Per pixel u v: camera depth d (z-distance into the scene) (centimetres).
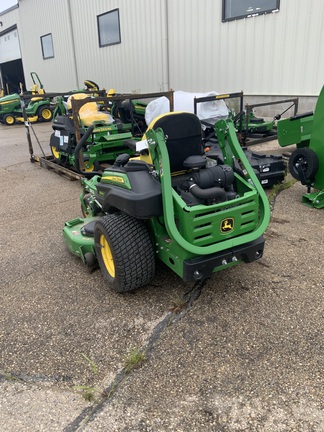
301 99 896
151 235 307
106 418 206
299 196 529
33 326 285
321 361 238
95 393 222
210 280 331
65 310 302
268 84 950
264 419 201
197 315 287
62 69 1811
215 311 290
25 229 471
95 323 284
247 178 302
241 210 281
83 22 1532
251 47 957
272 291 312
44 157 807
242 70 995
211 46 1047
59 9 1672
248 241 281
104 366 243
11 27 2266
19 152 988
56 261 382
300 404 209
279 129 566
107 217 307
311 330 265
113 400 218
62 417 208
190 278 271
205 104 768
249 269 345
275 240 399
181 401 214
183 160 302
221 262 277
